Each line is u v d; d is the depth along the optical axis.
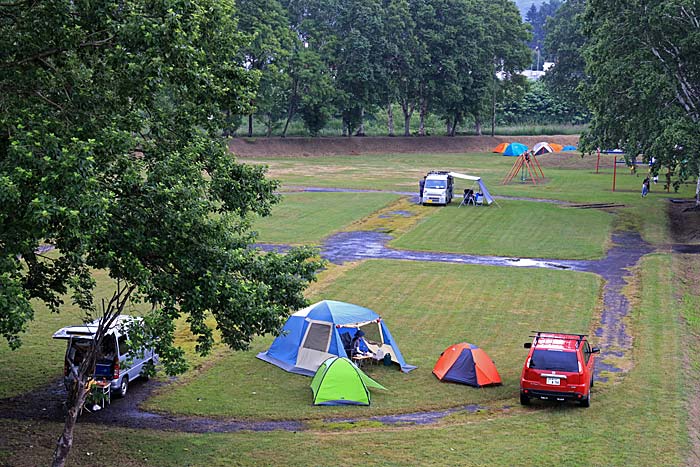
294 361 21.94
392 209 55.47
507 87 117.25
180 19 15.19
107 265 13.85
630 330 25.42
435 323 26.30
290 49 94.50
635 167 79.75
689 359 22.28
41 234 12.41
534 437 16.47
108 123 15.21
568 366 18.30
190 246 14.94
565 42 114.12
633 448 15.77
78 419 17.72
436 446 15.96
